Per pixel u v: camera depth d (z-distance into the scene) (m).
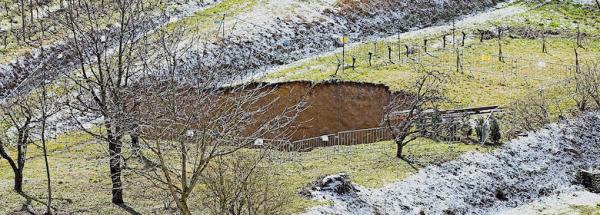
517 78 62.53
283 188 39.78
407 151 47.72
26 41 69.06
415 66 66.44
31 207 36.38
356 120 60.94
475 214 41.56
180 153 34.00
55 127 50.41
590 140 51.94
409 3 89.06
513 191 44.78
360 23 83.19
